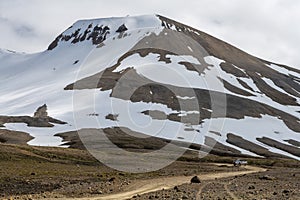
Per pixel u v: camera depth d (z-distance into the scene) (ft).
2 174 181.78
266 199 87.25
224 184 136.15
